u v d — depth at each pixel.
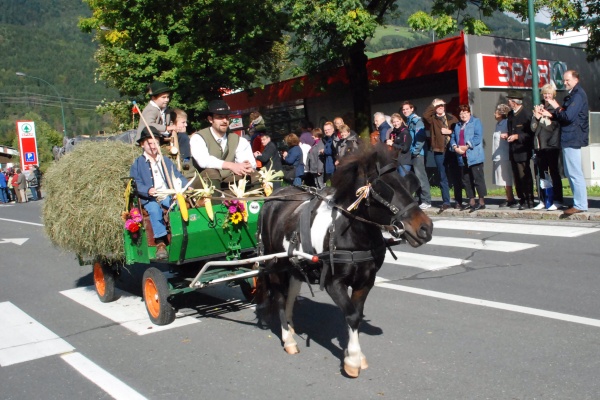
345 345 6.17
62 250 8.67
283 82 24.73
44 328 7.52
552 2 18.25
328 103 23.97
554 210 12.05
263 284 6.50
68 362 6.23
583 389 4.74
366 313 7.12
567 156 11.33
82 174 7.95
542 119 11.67
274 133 26.52
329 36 18.86
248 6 20.81
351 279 5.23
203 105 21.20
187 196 7.17
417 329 6.44
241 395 5.14
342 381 5.27
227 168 7.17
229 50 22.03
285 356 5.98
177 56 21.34
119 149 8.27
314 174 15.07
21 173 32.41
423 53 19.64
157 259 7.00
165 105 8.83
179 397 5.20
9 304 8.91
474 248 10.00
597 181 16.34
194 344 6.52
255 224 7.34
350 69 20.05
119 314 7.90
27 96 116.75
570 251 9.21
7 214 24.33
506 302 7.09
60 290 9.64
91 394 5.39
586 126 11.24
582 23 19.62
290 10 18.78
